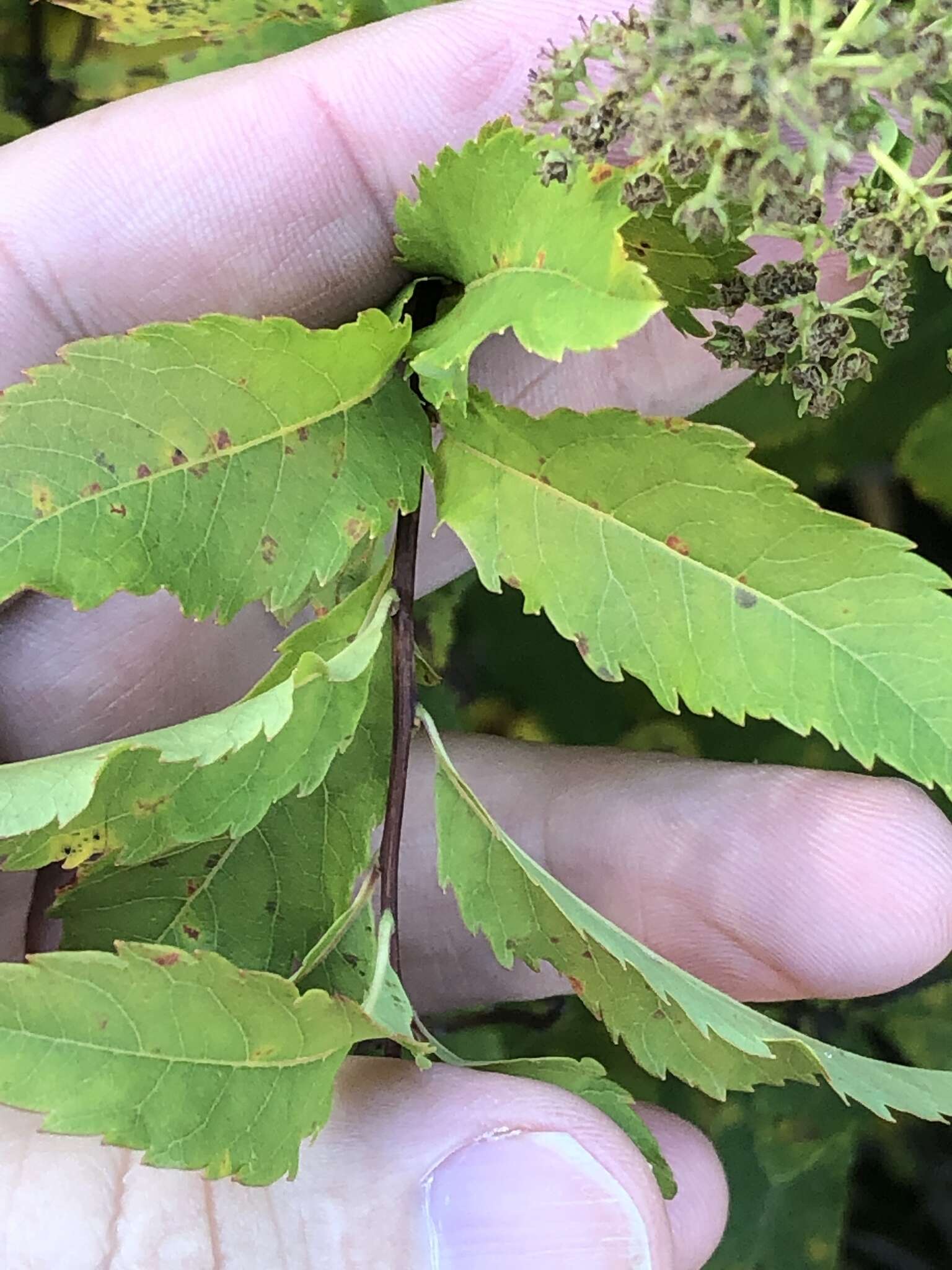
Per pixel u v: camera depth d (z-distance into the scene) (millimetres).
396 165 112
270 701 80
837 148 68
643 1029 94
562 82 74
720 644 81
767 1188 163
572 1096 93
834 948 125
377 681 93
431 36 109
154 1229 88
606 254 70
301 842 94
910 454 148
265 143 110
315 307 120
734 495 79
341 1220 90
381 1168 91
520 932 94
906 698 78
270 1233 90
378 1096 94
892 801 125
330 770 93
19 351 118
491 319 77
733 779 130
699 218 70
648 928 133
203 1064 73
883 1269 171
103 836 79
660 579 82
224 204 113
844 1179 164
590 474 83
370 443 86
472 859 94
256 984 74
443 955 143
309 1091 78
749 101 67
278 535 83
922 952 124
